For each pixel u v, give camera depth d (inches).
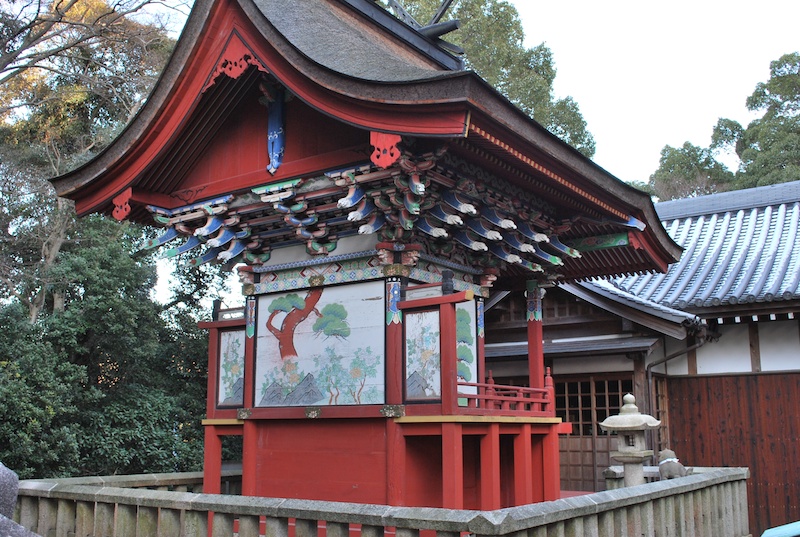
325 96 247.9
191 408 646.5
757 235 594.9
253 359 308.2
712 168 1598.2
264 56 263.0
